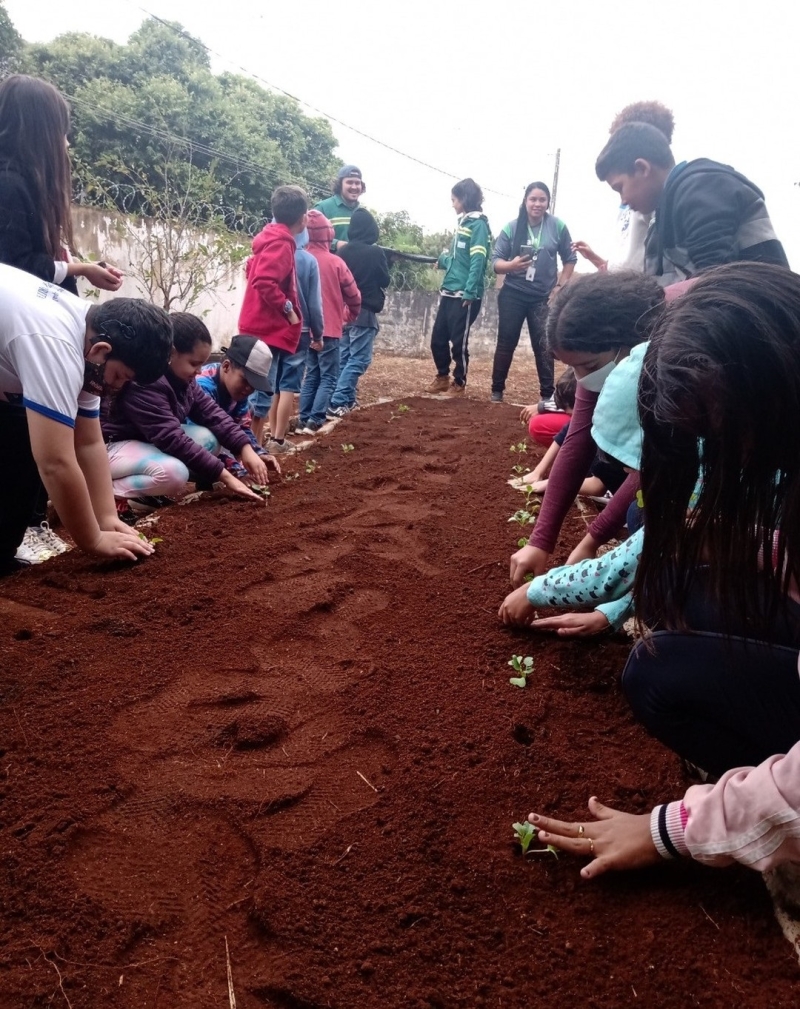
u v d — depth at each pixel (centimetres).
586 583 230
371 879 162
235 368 452
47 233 315
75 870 164
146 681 234
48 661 242
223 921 154
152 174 1253
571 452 247
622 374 190
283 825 179
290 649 259
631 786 190
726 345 105
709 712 164
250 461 443
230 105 1421
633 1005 137
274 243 530
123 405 396
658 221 314
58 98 309
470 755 201
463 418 708
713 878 164
